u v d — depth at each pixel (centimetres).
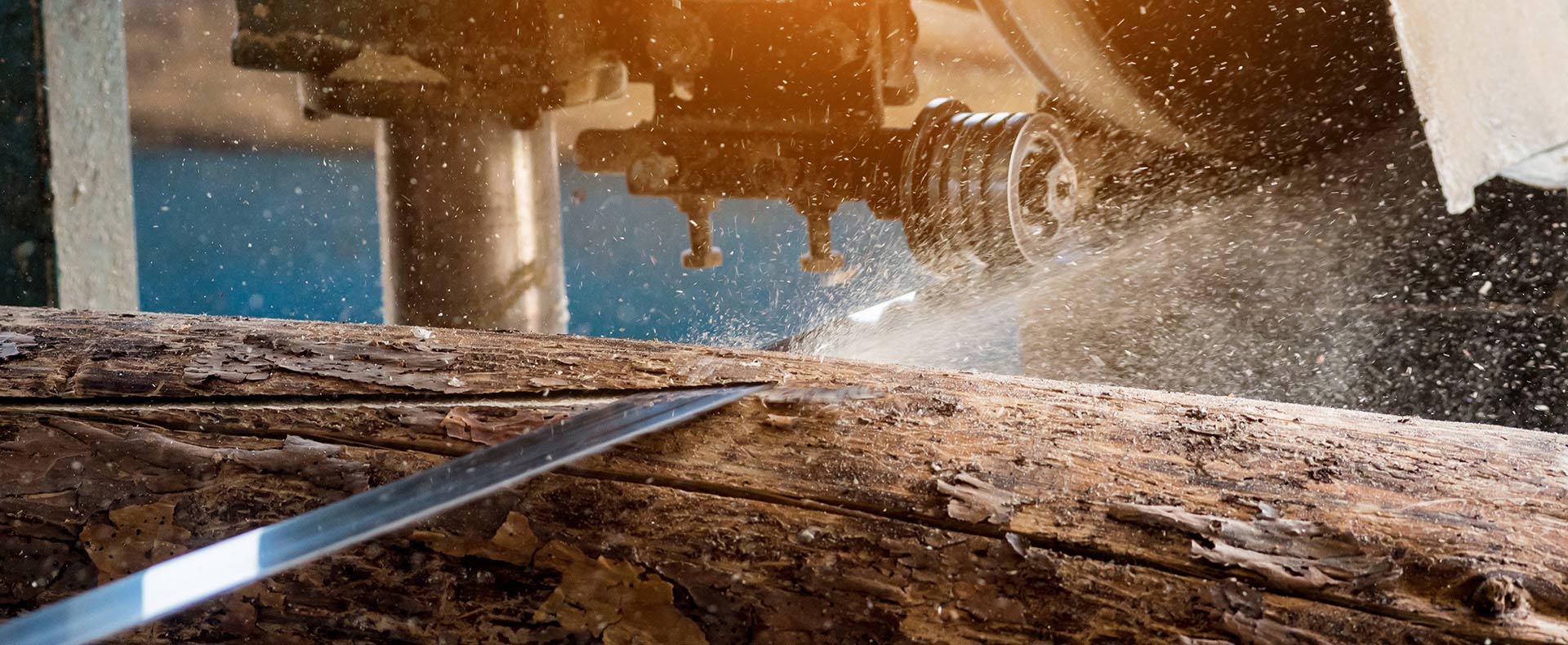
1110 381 408
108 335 175
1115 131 405
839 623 134
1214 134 400
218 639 146
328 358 169
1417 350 362
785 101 362
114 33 376
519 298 372
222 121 977
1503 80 208
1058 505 138
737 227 925
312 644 144
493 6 338
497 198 362
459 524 143
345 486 148
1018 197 356
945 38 818
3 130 343
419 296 362
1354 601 125
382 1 334
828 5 353
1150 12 374
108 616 126
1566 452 152
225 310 964
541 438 150
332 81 339
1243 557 130
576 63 353
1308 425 159
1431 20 222
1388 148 369
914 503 140
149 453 152
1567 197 324
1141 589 130
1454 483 142
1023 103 845
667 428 152
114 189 377
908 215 369
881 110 371
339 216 1032
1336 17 363
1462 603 124
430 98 342
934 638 132
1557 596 124
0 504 150
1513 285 340
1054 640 130
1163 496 139
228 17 954
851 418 155
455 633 142
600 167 372
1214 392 393
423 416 156
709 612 138
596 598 141
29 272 348
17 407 159
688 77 361
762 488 144
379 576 143
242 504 148
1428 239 362
